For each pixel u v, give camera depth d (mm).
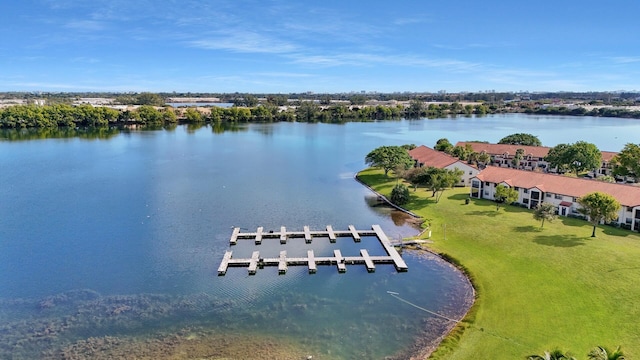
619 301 45969
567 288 49594
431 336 43125
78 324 45625
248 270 58188
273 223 78500
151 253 64312
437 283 54750
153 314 47562
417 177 92875
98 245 67250
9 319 46688
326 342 42281
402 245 66688
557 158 114250
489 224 73062
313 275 57562
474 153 129500
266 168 130375
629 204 68438
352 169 130250
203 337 43188
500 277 54031
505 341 40719
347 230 74375
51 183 106562
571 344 39438
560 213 77812
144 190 101000
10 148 163125
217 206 88812
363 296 51719
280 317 46875
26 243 67812
